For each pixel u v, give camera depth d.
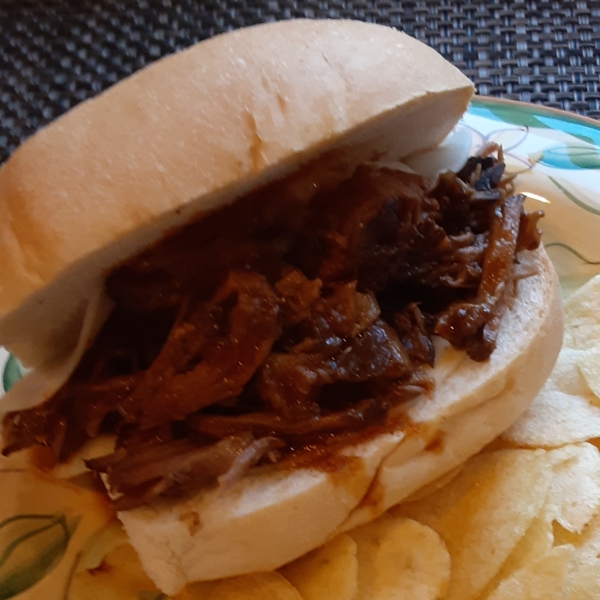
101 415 0.18
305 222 0.18
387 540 0.18
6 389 0.22
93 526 0.20
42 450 0.21
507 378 0.18
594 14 0.32
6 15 0.35
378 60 0.17
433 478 0.19
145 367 0.18
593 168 0.25
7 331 0.17
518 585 0.17
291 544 0.17
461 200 0.19
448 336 0.18
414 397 0.18
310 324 0.17
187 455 0.16
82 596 0.19
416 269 0.18
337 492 0.17
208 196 0.15
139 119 0.16
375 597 0.18
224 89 0.16
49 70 0.32
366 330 0.17
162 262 0.17
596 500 0.19
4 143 0.29
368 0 0.34
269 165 0.16
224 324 0.17
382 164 0.19
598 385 0.21
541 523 0.18
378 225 0.17
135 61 0.32
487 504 0.19
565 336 0.23
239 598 0.18
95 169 0.15
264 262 0.17
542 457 0.19
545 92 0.29
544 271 0.20
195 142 0.15
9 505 0.20
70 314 0.18
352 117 0.16
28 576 0.19
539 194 0.25
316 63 0.16
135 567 0.19
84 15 0.35
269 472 0.17
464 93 0.19
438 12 0.33
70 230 0.15
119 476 0.16
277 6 0.34
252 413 0.17
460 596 0.18
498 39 0.31
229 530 0.17
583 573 0.18
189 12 0.34
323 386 0.17
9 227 0.16
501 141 0.26
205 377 0.16
